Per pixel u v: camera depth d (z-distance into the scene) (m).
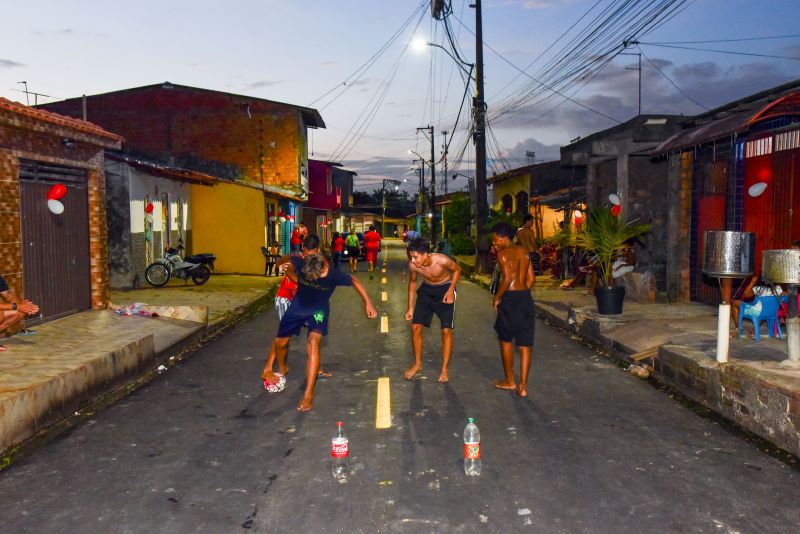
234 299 15.87
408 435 5.88
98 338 8.62
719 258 6.63
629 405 6.88
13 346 8.08
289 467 5.13
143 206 19.16
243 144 33.72
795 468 5.09
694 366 7.05
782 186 10.17
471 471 4.94
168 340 9.85
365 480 4.85
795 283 6.33
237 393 7.49
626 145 16.62
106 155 17.94
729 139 11.24
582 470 5.03
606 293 11.10
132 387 7.85
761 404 5.83
